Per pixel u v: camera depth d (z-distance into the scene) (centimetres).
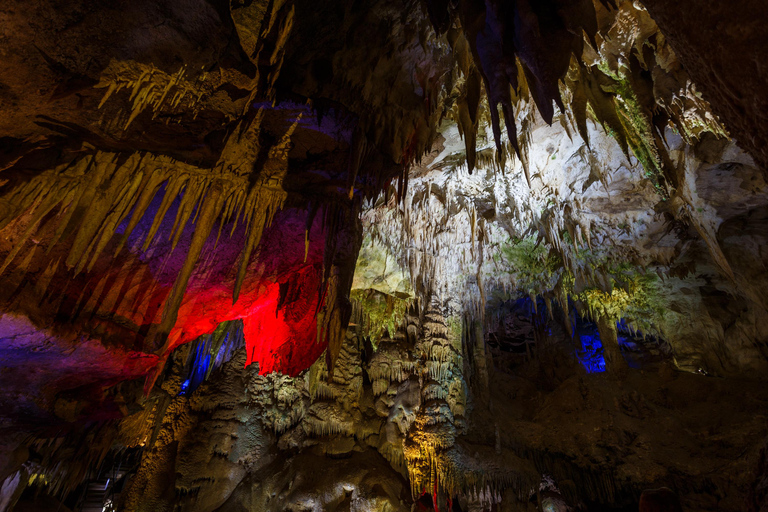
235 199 542
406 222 862
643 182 759
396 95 511
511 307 1403
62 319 505
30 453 765
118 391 704
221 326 1098
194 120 443
